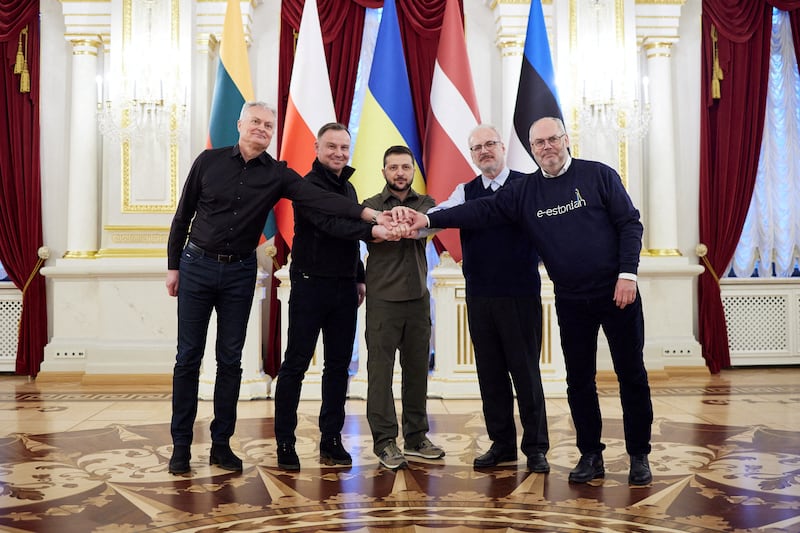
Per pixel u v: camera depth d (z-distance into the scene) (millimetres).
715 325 6656
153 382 5957
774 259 6926
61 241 6504
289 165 5309
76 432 3939
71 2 6301
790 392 5398
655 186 6570
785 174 6906
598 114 6305
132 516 2449
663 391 5473
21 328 6371
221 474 3021
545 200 2873
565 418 4320
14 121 6438
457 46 5207
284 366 3137
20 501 2633
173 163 6129
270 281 6324
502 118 6480
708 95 6707
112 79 6082
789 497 2645
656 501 2605
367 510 2514
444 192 5066
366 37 6547
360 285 3475
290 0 6414
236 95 5430
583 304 2818
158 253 6090
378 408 3141
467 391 5254
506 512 2484
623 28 6270
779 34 6887
